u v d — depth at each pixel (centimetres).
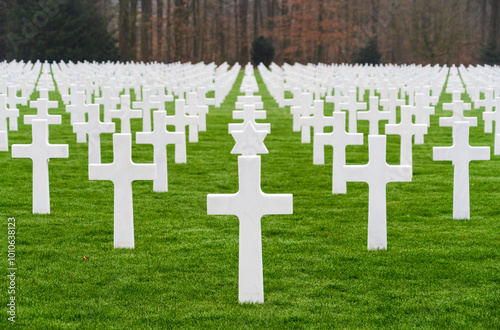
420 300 670
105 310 646
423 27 6581
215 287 708
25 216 985
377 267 766
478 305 656
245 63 7912
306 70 4456
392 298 677
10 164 1395
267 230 931
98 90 2781
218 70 4584
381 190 805
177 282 721
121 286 707
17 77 3156
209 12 8200
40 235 889
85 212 1021
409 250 829
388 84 2900
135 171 788
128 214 820
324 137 1156
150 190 1187
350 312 642
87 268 761
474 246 848
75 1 5738
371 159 787
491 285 710
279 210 643
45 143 963
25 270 753
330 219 996
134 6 7056
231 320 622
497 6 7012
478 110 2578
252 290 659
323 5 7169
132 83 3238
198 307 653
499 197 1141
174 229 934
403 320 623
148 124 1669
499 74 3750
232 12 8331
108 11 7100
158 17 7594
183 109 1452
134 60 7088
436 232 920
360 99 2938
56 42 5662
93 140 1266
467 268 761
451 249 834
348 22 7106
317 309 648
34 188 989
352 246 848
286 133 1953
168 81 3038
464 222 973
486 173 1353
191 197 1138
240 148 990
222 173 1360
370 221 823
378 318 627
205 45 8206
